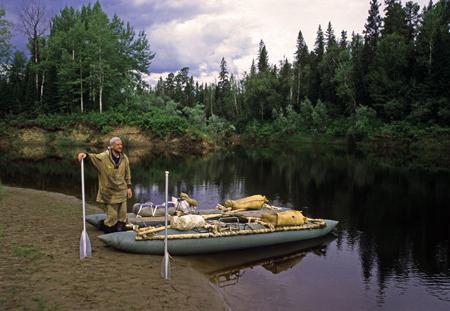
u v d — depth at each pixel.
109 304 4.68
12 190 12.86
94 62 43.34
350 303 5.94
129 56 49.47
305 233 8.69
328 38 76.88
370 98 51.91
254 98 68.88
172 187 15.97
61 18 53.84
